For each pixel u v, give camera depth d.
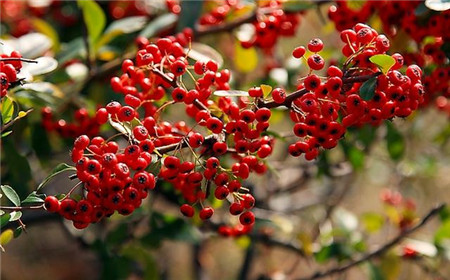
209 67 0.64
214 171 0.61
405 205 1.02
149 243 0.88
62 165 0.61
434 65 0.75
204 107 0.63
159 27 0.84
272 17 0.79
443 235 0.91
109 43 0.90
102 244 0.91
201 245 1.19
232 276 1.55
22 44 0.83
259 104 0.62
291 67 0.94
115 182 0.58
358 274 1.29
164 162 0.60
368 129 0.91
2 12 1.02
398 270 0.93
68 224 1.00
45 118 0.78
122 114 0.61
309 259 0.96
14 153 0.82
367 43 0.61
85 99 0.85
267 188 1.11
